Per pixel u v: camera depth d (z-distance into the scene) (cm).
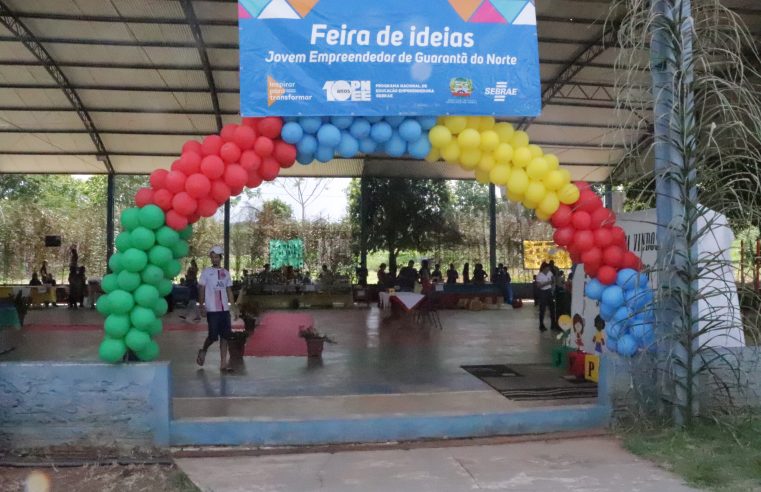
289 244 2803
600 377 623
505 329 1499
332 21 575
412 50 583
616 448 554
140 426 546
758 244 811
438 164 2642
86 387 541
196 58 1862
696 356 595
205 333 1378
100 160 2409
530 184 605
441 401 695
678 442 548
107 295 550
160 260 549
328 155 602
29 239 2730
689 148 580
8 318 1484
